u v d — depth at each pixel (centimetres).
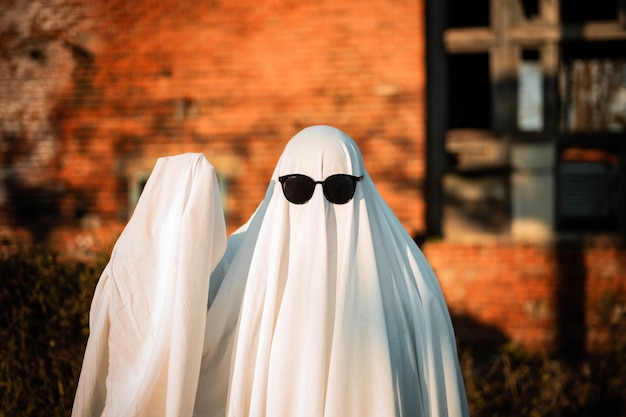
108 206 670
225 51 655
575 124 670
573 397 448
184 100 661
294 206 236
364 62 639
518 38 663
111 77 669
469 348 612
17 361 353
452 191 675
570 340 633
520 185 668
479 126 677
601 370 470
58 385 349
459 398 235
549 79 663
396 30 635
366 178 252
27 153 679
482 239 670
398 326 231
